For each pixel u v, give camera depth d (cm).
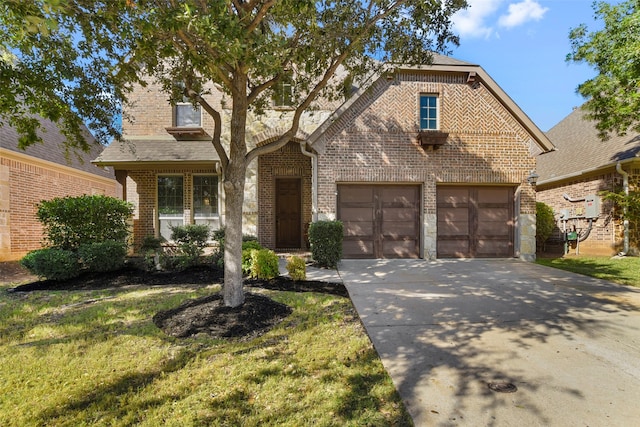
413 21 543
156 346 376
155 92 1164
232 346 377
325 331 422
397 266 880
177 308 497
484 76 985
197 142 1137
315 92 545
